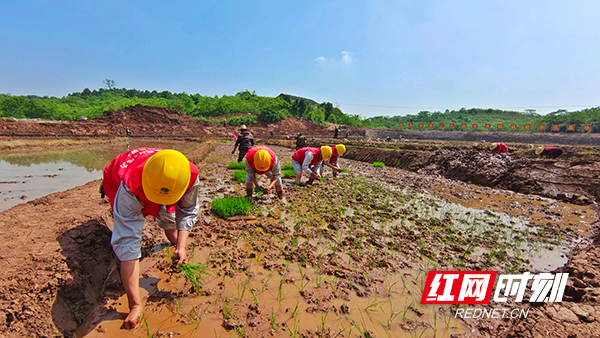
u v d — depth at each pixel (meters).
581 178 8.05
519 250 4.37
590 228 5.43
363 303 2.97
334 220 5.28
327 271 3.53
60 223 3.79
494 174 9.66
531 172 9.05
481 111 127.88
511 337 2.46
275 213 5.57
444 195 7.86
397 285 3.32
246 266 3.52
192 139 31.47
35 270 2.68
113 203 2.58
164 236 4.31
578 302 2.98
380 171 12.26
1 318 2.15
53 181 8.28
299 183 8.18
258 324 2.59
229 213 5.27
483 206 6.86
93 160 13.11
